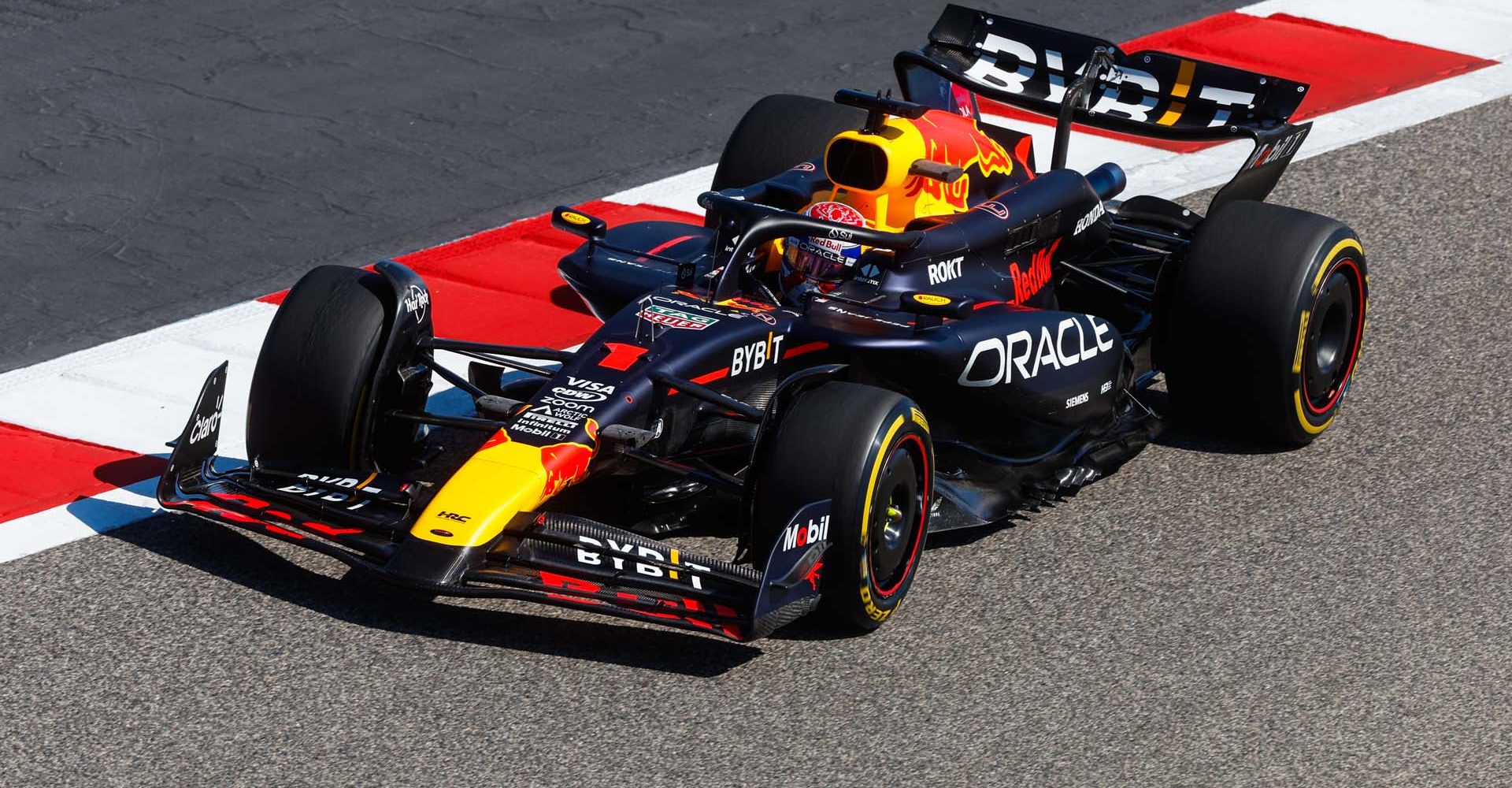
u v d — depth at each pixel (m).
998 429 25.81
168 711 21.19
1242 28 49.22
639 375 23.22
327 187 39.88
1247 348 26.95
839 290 25.86
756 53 48.19
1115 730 20.86
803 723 20.94
